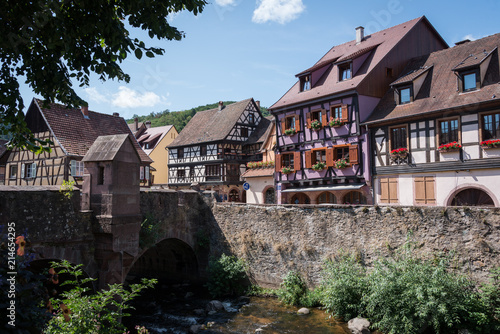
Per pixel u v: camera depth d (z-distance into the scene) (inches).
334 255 508.4
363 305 435.8
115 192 420.5
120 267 430.6
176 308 539.8
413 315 378.9
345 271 458.0
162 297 596.1
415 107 680.4
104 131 1043.9
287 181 910.4
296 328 438.9
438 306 359.6
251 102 1489.9
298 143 885.2
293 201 929.5
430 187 647.8
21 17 190.7
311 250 531.2
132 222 442.0
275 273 568.4
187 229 619.2
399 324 381.7
